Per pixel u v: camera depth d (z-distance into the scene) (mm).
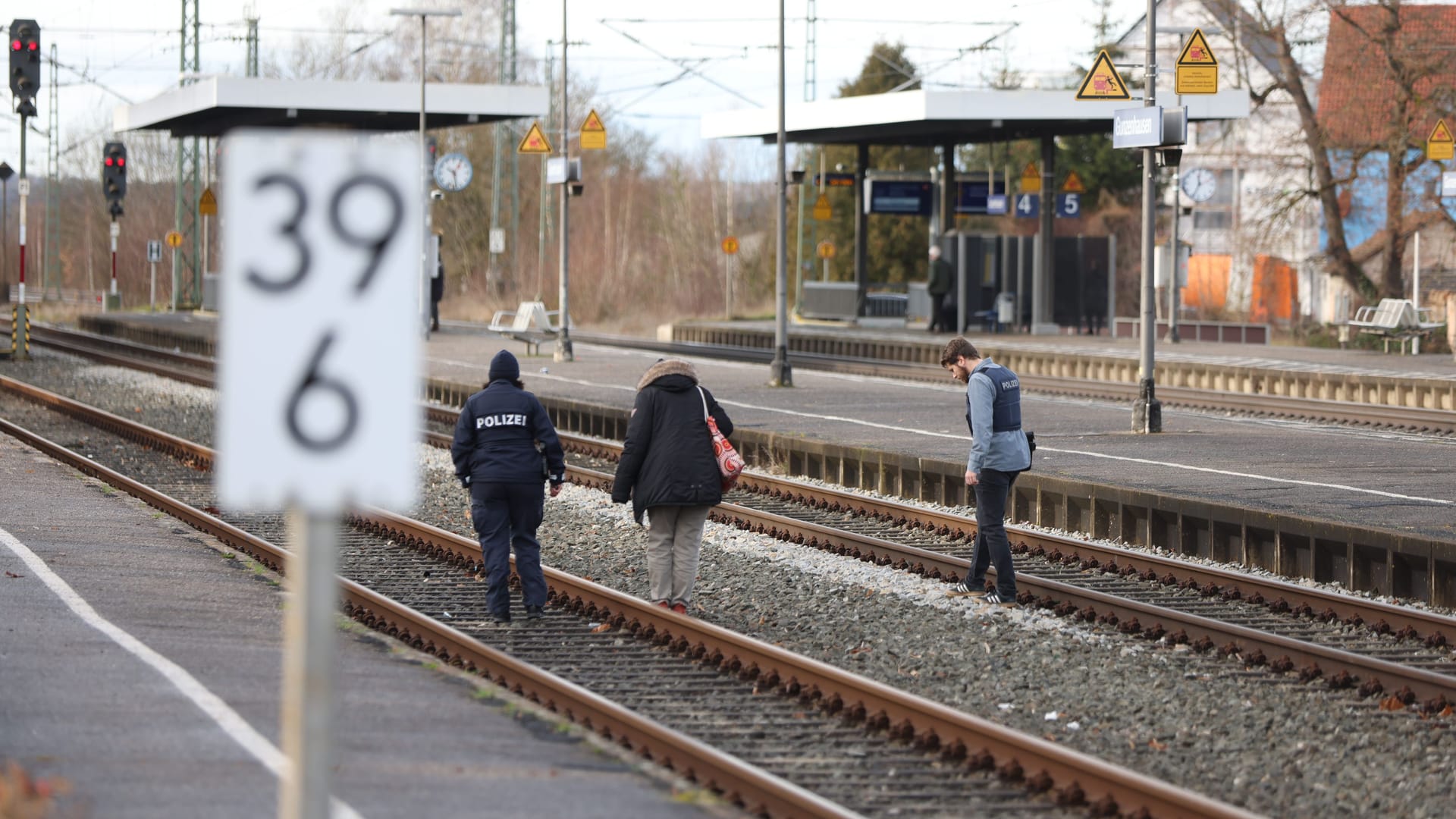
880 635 30750
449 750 19828
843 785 20859
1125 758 22781
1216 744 23516
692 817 17500
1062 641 30203
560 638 30375
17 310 105000
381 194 9805
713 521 46031
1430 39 123812
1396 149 125438
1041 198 124312
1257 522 39062
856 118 119625
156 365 103750
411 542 41344
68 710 20766
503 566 31781
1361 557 36688
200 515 42281
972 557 38469
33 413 75000
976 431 33281
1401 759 22859
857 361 104625
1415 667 28625
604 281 191375
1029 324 127125
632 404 72500
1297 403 72562
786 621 32188
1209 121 128000
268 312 9672
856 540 40531
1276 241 138250
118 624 27078
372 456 9852
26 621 26969
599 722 22781
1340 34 129125
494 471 31578
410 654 26516
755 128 129000
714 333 134875
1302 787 21484
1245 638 29062
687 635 29297
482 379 84750
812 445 55688
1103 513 44000
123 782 17531
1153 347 61812
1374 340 108250
